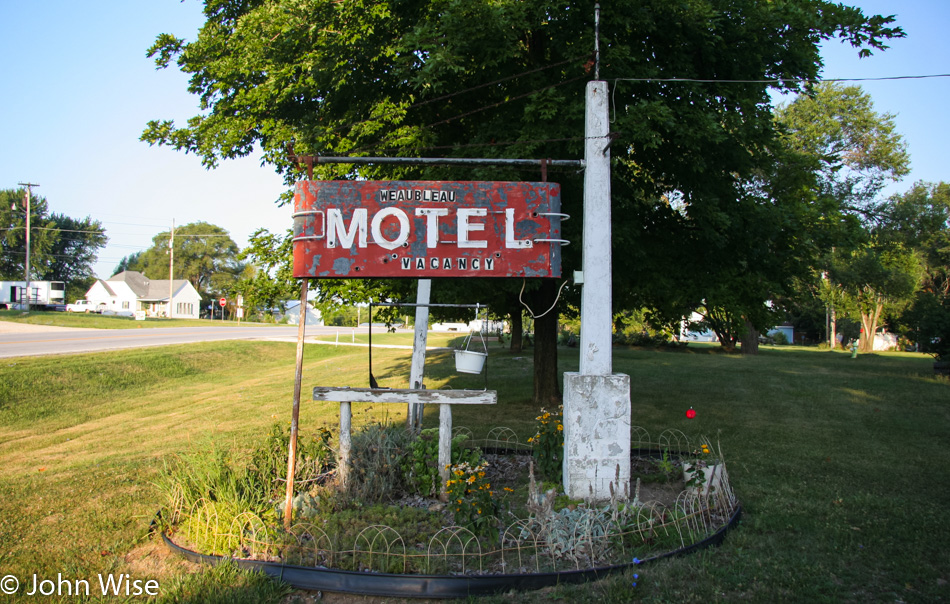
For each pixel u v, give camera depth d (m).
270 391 17.09
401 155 10.53
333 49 10.28
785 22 9.97
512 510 5.86
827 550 4.97
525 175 9.79
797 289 13.24
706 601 4.09
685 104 9.58
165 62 14.77
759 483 6.95
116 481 7.38
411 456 6.34
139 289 80.00
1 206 78.44
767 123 11.12
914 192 39.06
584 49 9.25
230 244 95.50
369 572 4.38
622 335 36.09
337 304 12.36
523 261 6.13
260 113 12.48
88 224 87.88
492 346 33.72
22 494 6.89
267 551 4.81
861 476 7.27
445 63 8.88
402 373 20.84
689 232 11.55
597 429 6.17
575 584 4.38
